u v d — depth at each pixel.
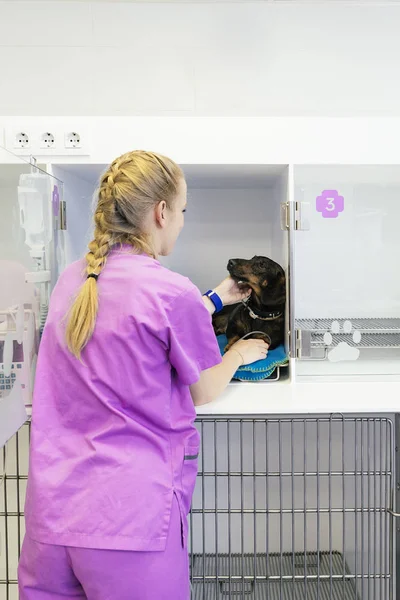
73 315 0.81
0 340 0.88
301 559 1.51
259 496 1.54
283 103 1.56
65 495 0.78
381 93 1.56
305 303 1.18
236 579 1.41
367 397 1.10
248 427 1.53
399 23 1.54
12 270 0.93
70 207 1.29
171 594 0.79
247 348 1.16
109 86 1.56
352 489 1.52
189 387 0.98
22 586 0.82
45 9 1.54
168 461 0.83
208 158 1.14
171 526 0.80
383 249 1.17
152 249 0.90
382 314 1.19
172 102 1.56
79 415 0.82
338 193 1.15
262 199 1.54
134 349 0.79
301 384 1.20
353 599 1.38
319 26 1.54
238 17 1.54
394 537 1.17
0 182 0.87
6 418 0.91
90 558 0.75
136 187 0.85
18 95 1.57
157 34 1.54
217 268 1.56
